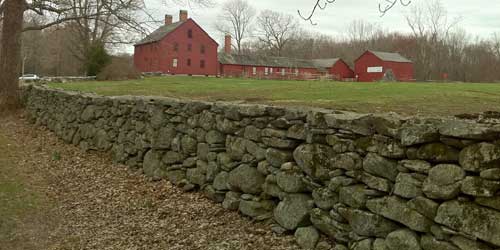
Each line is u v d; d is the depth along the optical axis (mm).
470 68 51094
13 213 6363
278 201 5316
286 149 5145
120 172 8312
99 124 9906
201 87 19844
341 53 69438
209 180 6391
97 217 6227
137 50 59375
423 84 21688
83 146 10328
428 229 3477
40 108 14055
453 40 52188
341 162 4371
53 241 5453
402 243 3658
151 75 44000
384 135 3930
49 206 6750
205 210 6023
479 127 3172
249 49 73562
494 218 3006
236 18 79125
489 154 3070
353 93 14391
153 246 5113
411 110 9203
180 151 7164
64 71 58500
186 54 56781
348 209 4238
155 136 7734
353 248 4148
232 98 13055
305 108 5121
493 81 47375
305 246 4613
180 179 7039
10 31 16375
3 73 16297
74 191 7484
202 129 6676
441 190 3359
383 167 3910
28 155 10234
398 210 3727
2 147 10844
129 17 16953
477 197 3129
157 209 6285
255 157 5602
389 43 61188
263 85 21000
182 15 57656
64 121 11781
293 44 65938
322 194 4578
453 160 3334
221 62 60688
